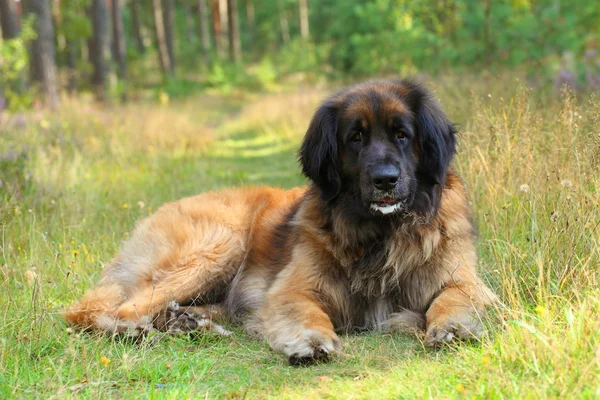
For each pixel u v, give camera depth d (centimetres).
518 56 1363
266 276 523
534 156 595
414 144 463
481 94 1012
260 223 551
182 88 3684
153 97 3203
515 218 534
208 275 518
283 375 384
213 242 523
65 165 942
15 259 579
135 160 1184
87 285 545
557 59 1338
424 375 356
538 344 340
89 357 409
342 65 2514
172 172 1116
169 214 550
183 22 5956
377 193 432
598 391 292
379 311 477
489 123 675
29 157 872
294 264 479
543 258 462
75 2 2698
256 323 469
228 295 533
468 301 433
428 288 466
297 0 6269
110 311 470
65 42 2778
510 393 309
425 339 411
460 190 496
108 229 709
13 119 1227
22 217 671
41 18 1836
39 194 747
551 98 934
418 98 468
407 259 461
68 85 2502
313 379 375
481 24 1438
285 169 1234
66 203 741
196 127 1845
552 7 1448
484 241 556
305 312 430
